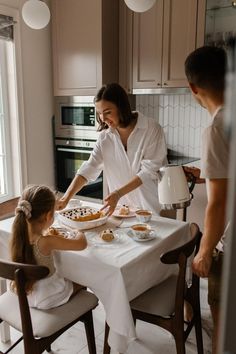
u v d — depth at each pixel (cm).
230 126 33
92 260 148
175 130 358
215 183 126
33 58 322
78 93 328
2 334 204
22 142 322
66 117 342
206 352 193
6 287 200
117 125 207
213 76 126
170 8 295
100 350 196
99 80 313
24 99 319
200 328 182
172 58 302
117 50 327
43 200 152
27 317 143
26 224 149
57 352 196
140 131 213
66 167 354
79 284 168
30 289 151
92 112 322
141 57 317
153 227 185
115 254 153
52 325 151
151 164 209
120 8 317
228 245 35
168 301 165
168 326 160
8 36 294
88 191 338
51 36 336
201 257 134
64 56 331
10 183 330
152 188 218
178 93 306
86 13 308
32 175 338
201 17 282
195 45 289
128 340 155
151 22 305
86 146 332
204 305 235
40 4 184
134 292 154
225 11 279
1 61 305
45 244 151
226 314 36
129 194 224
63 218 187
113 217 199
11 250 151
